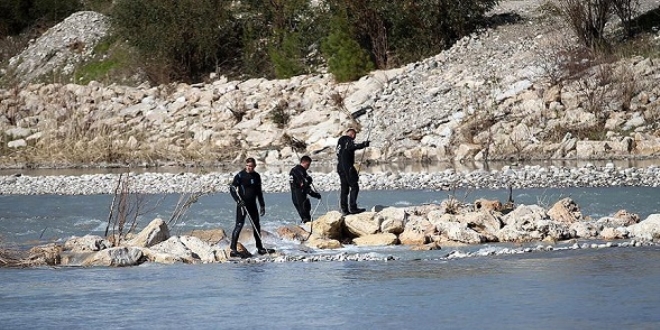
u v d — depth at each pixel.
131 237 64.75
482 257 56.59
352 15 155.12
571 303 42.41
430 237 63.59
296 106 142.00
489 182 92.44
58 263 59.31
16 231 72.69
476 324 39.06
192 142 138.38
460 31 152.75
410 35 156.25
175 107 151.50
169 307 44.31
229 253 59.34
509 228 63.38
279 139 134.62
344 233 65.56
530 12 156.25
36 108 157.75
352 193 68.38
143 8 180.00
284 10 176.38
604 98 124.00
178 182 102.75
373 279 50.22
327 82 150.50
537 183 90.69
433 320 40.00
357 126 133.50
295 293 46.94
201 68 177.38
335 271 53.31
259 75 171.50
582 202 77.81
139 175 109.25
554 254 56.47
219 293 47.53
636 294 43.91
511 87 130.62
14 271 56.53
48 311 43.94
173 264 58.22
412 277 50.38
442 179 94.94
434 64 145.12
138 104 155.00
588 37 137.75
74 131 148.25
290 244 63.31
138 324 40.88
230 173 112.50
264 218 74.81
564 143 117.50
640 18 145.00
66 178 109.44
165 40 174.25
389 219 65.06
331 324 39.91
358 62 149.75
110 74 186.12
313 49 166.50
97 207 86.25
